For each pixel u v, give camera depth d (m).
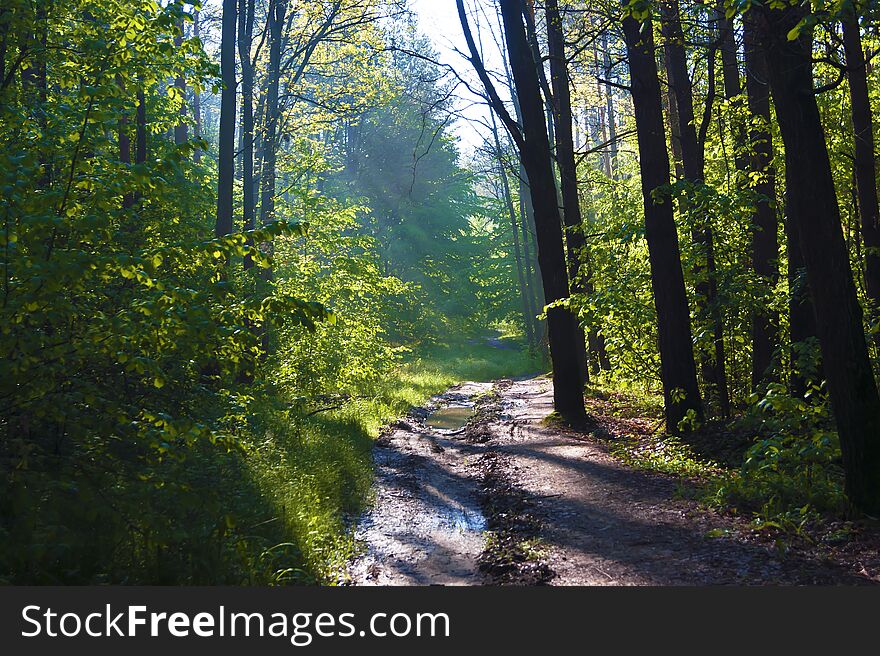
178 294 6.34
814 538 7.58
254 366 7.80
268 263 6.98
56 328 6.58
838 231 8.24
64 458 6.50
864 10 7.28
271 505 9.43
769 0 7.52
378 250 51.06
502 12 17.72
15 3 8.89
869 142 13.97
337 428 16.72
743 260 16.31
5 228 6.14
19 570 6.30
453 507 11.38
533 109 17.81
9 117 7.84
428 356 46.31
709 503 9.34
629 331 17.31
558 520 9.46
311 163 24.03
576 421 17.86
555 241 18.16
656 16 11.78
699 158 15.67
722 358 15.77
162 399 7.66
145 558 7.18
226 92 17.73
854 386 8.13
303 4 22.14
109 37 8.29
